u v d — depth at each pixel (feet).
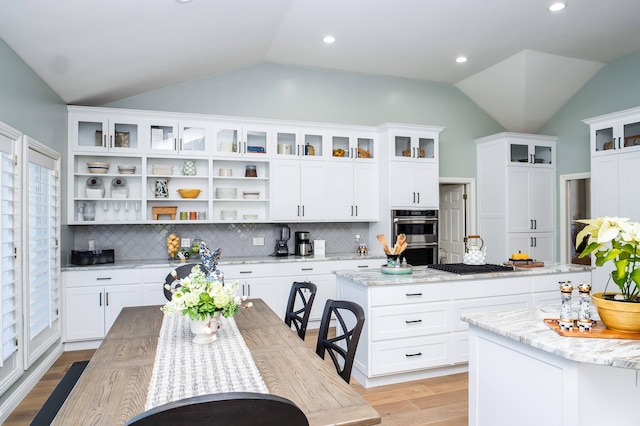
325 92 18.04
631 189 14.38
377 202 17.90
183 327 7.26
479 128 20.57
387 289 10.23
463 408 9.21
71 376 7.15
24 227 9.96
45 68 11.06
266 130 16.26
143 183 14.80
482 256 12.52
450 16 13.12
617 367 5.14
